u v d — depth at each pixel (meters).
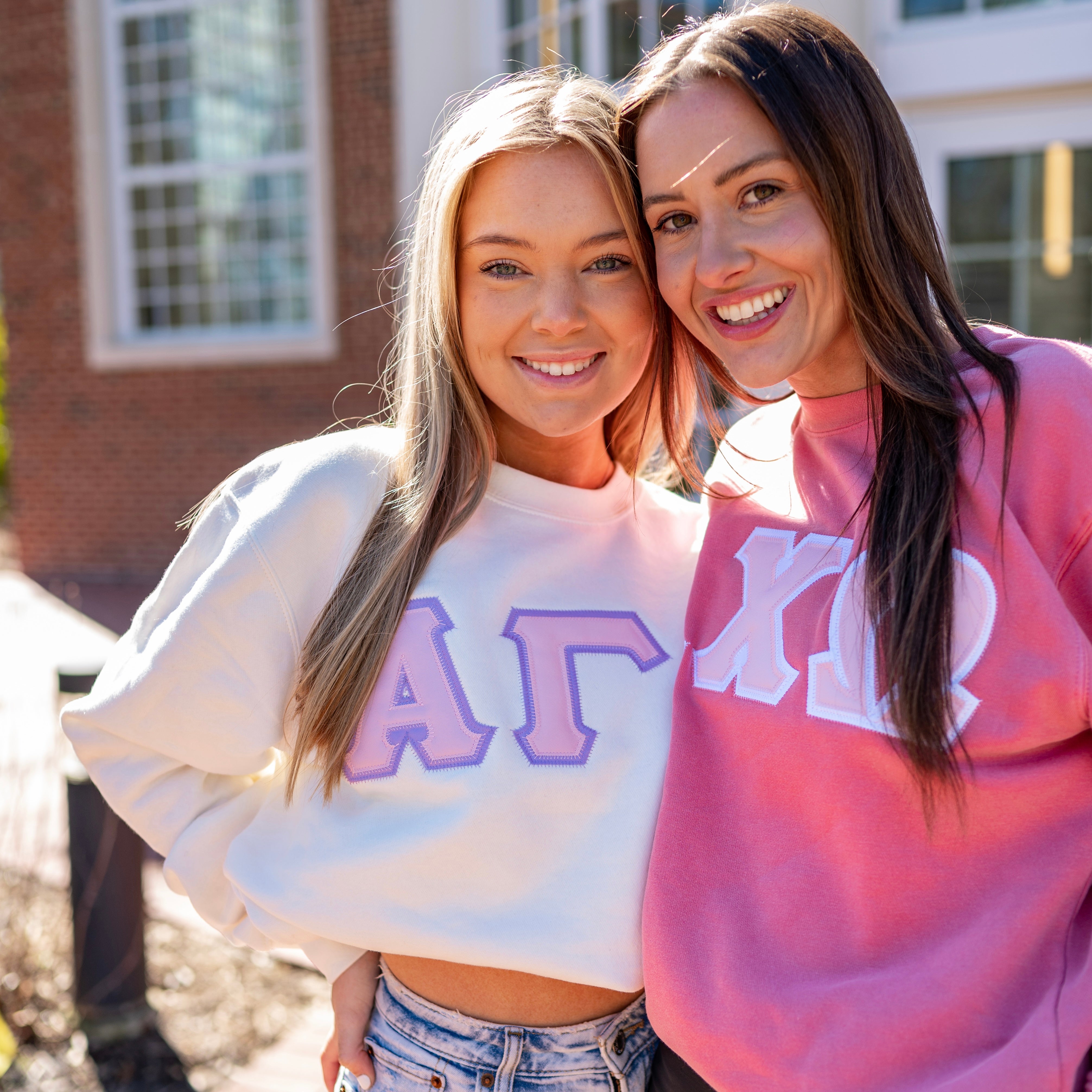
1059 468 1.11
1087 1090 1.06
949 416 1.15
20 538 9.05
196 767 1.43
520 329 1.33
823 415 1.34
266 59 8.24
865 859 1.14
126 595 8.12
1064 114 5.66
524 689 1.33
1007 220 5.84
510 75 1.49
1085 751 1.13
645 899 1.26
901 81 5.85
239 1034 2.79
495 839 1.27
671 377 1.51
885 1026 1.09
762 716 1.23
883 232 1.20
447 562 1.37
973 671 1.10
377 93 7.67
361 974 1.45
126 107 8.70
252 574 1.35
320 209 7.93
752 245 1.21
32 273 8.80
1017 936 1.09
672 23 5.82
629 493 1.57
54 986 2.95
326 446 1.42
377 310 7.86
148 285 8.84
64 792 3.14
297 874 1.34
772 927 1.19
